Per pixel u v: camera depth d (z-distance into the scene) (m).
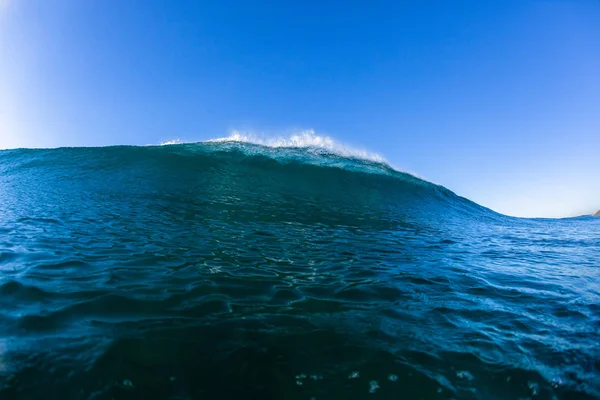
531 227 11.00
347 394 2.04
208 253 4.67
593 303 3.58
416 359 2.40
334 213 8.85
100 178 10.73
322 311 3.10
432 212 11.44
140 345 2.37
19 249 4.28
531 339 2.76
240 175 12.30
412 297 3.58
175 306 2.99
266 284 3.68
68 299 3.00
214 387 2.02
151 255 4.39
